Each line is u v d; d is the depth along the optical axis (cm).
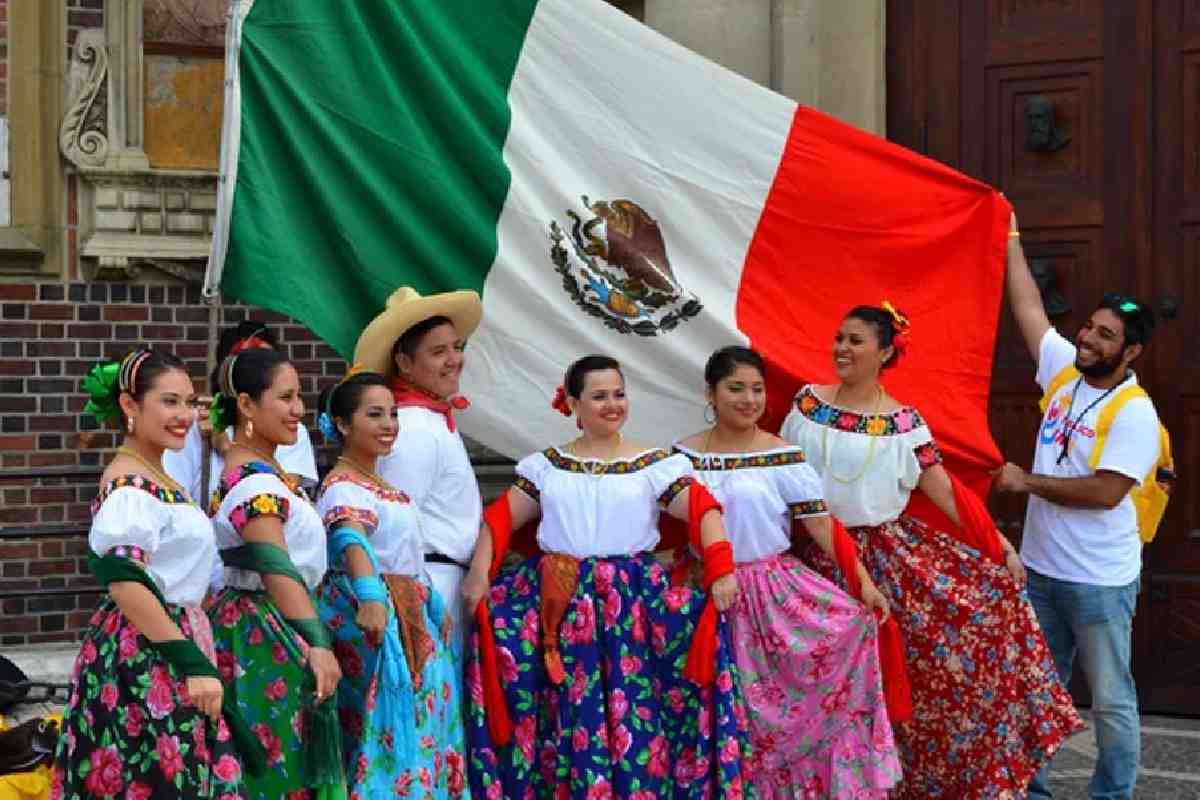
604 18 1004
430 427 892
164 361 750
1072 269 1334
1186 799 1080
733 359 954
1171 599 1309
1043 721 993
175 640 722
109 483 739
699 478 956
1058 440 1053
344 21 931
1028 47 1341
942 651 988
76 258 1277
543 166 980
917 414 995
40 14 1257
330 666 770
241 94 900
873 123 1366
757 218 1041
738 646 944
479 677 899
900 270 1068
